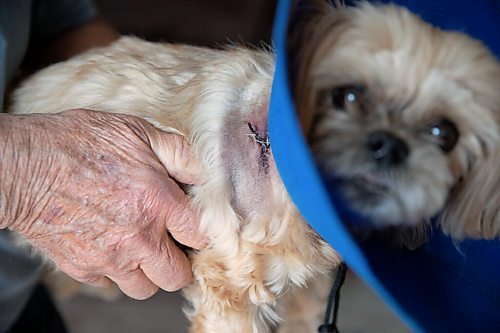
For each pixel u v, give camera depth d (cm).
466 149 45
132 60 57
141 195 46
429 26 44
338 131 42
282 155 36
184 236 48
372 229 44
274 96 37
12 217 46
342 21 43
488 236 47
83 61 58
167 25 107
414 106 42
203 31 107
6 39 51
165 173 48
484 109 43
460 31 45
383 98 42
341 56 43
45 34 66
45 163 45
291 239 49
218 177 49
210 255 49
